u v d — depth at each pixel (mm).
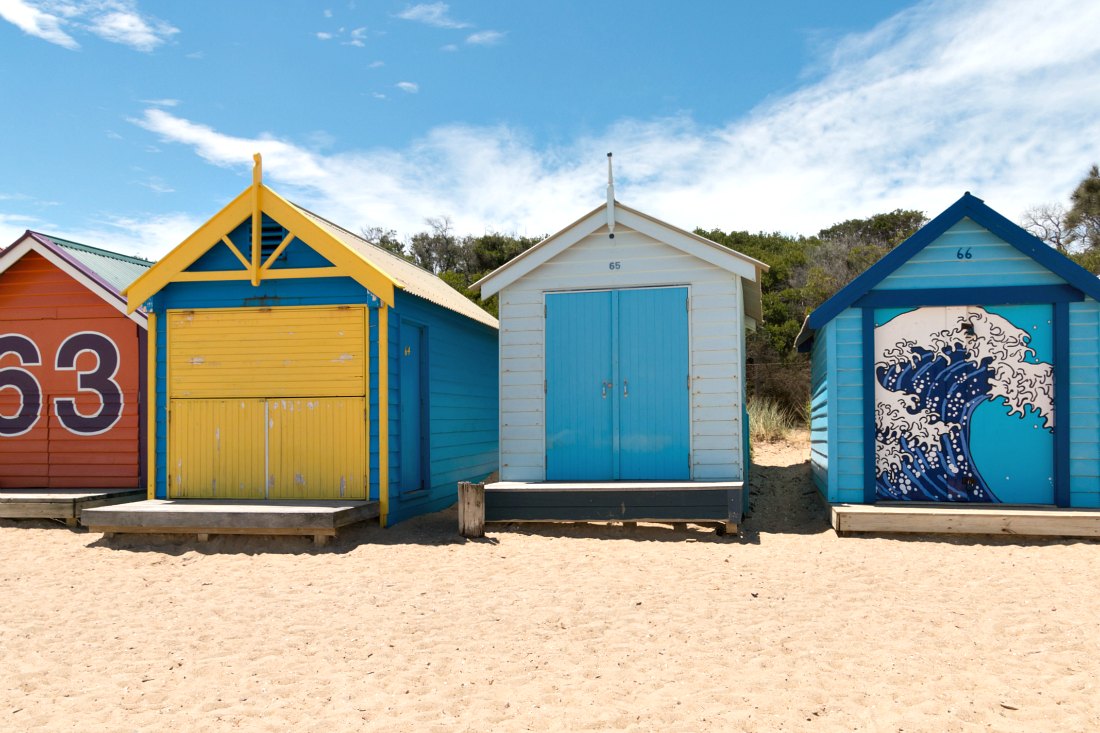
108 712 4691
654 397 10219
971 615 6246
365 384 9977
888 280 9680
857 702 4664
